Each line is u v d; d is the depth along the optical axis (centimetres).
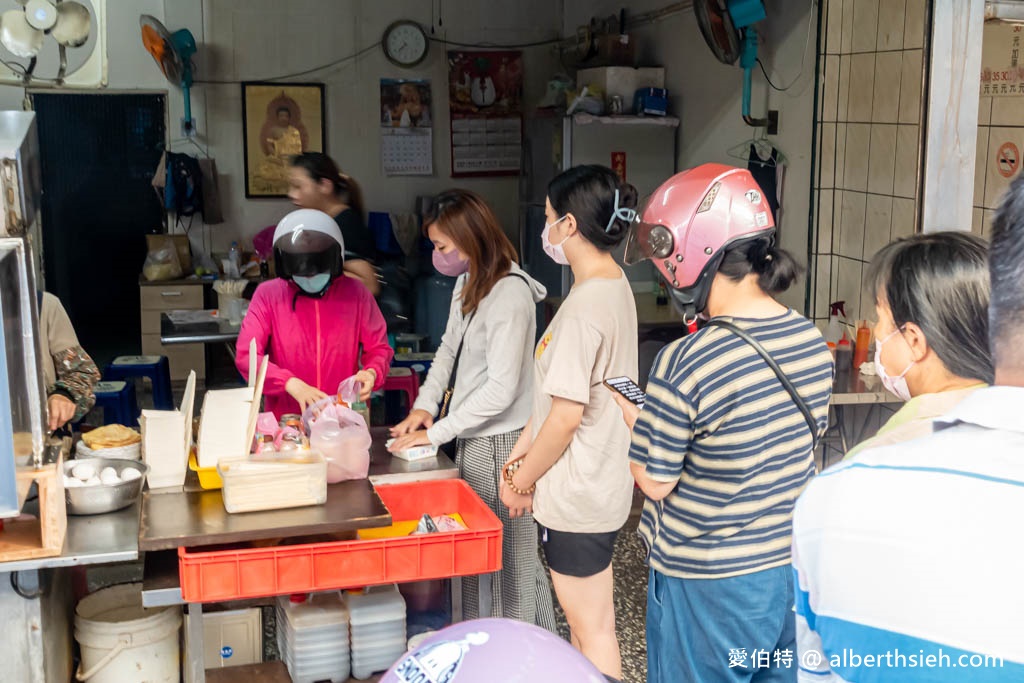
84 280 759
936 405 125
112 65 734
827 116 447
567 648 127
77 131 738
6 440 195
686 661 178
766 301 175
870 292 137
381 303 685
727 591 170
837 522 86
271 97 761
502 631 128
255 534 214
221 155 760
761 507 169
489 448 277
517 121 809
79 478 241
